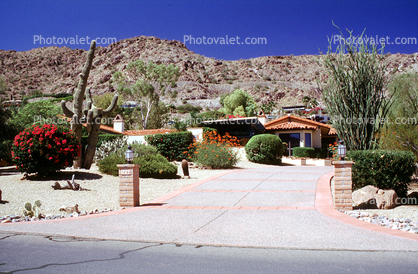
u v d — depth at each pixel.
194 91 159.38
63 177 12.91
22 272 4.08
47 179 12.55
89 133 16.02
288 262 4.41
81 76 16.06
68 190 10.75
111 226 6.60
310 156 29.09
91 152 15.95
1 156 21.62
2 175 15.11
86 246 5.30
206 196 9.95
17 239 5.75
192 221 6.97
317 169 17.72
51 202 9.26
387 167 9.51
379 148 11.95
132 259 4.61
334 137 36.31
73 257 4.72
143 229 6.33
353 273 3.97
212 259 4.58
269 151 22.41
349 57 12.66
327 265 4.26
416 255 4.59
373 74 12.45
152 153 16.59
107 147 18.77
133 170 8.83
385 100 12.74
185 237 5.73
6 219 7.25
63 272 4.09
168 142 20.64
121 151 16.08
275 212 7.65
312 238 5.48
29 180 12.41
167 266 4.31
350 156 10.08
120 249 5.12
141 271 4.13
